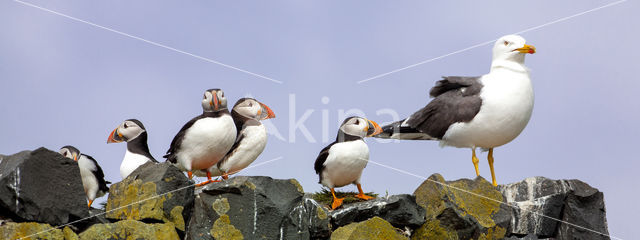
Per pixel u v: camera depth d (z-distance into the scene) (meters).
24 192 7.28
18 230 7.15
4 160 7.59
